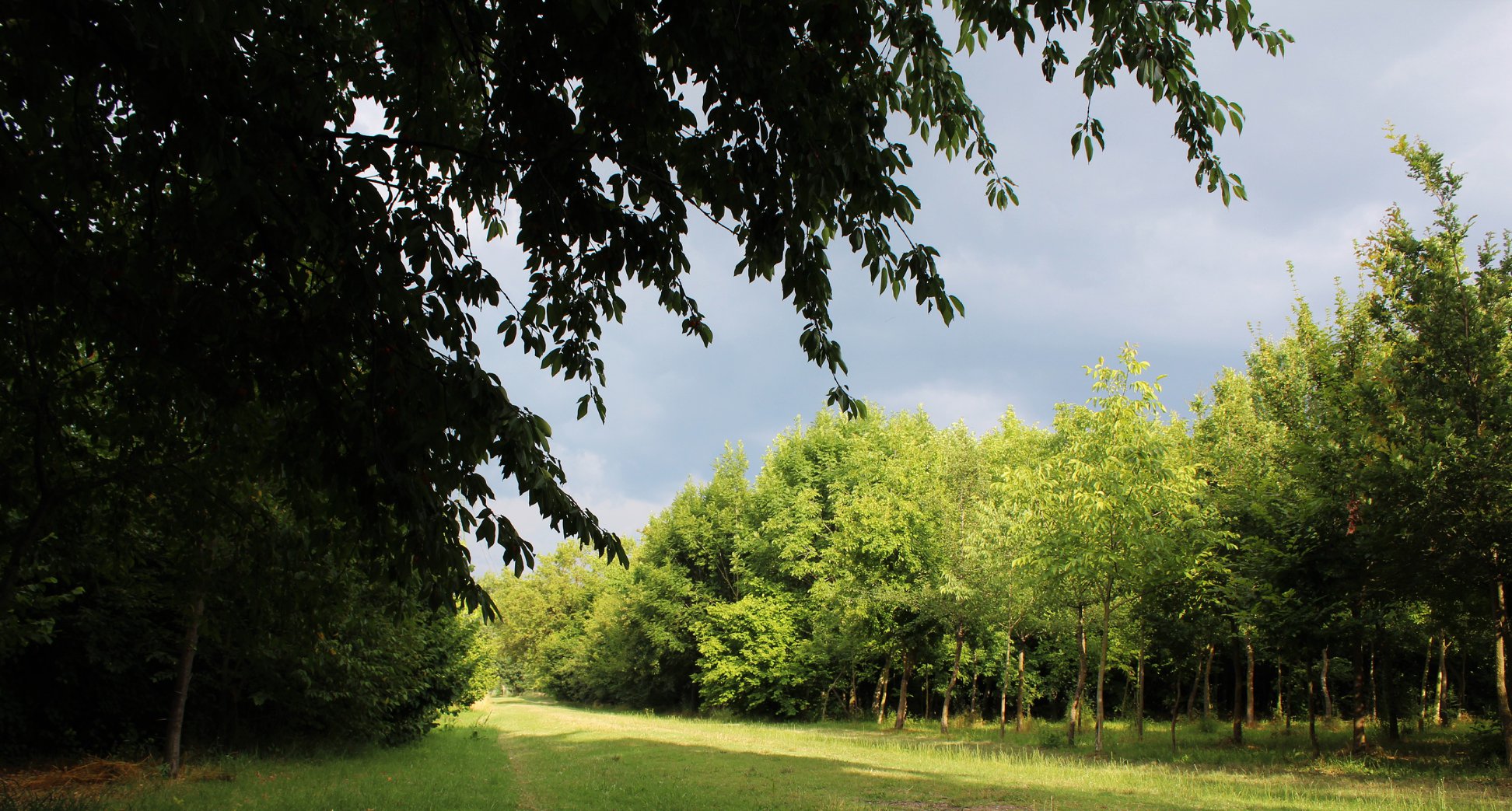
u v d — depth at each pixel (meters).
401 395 4.56
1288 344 22.67
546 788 13.08
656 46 4.52
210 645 15.48
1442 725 22.98
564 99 4.82
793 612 36.53
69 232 5.40
